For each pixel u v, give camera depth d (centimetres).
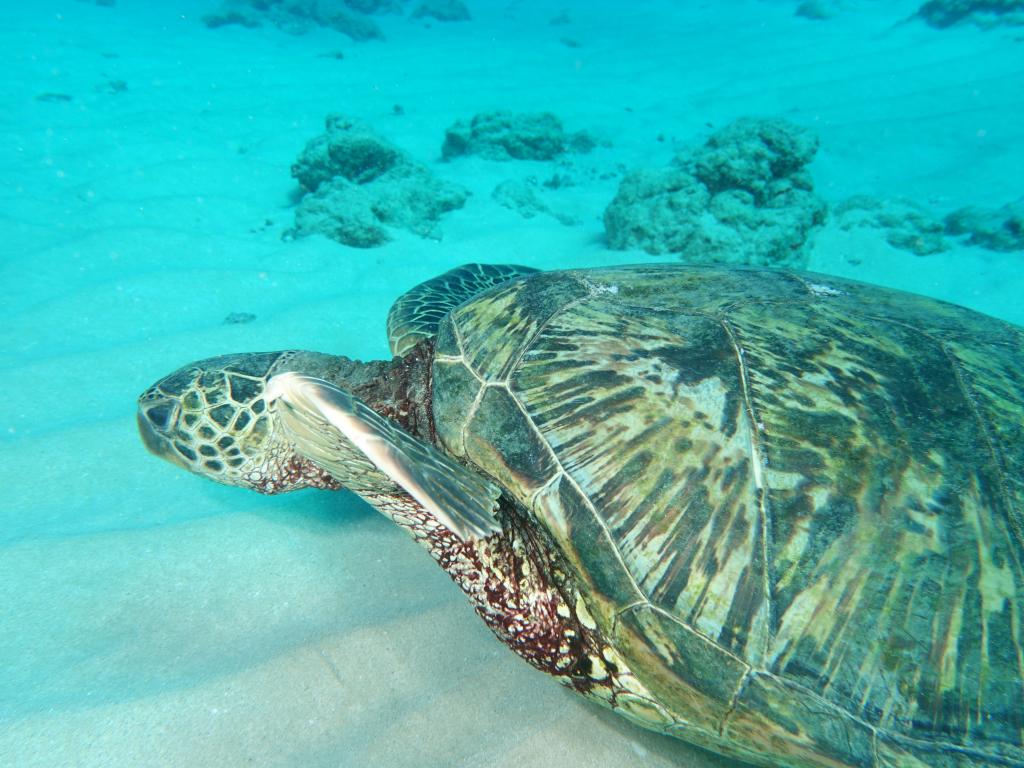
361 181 192
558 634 61
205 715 56
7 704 56
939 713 49
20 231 148
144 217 169
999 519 52
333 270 150
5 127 226
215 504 81
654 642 52
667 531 53
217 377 73
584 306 65
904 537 52
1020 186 221
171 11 545
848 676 50
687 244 165
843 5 604
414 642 65
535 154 273
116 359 106
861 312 64
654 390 57
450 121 320
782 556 52
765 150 165
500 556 61
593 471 56
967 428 55
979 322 66
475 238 176
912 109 302
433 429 71
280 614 67
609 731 61
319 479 76
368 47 506
